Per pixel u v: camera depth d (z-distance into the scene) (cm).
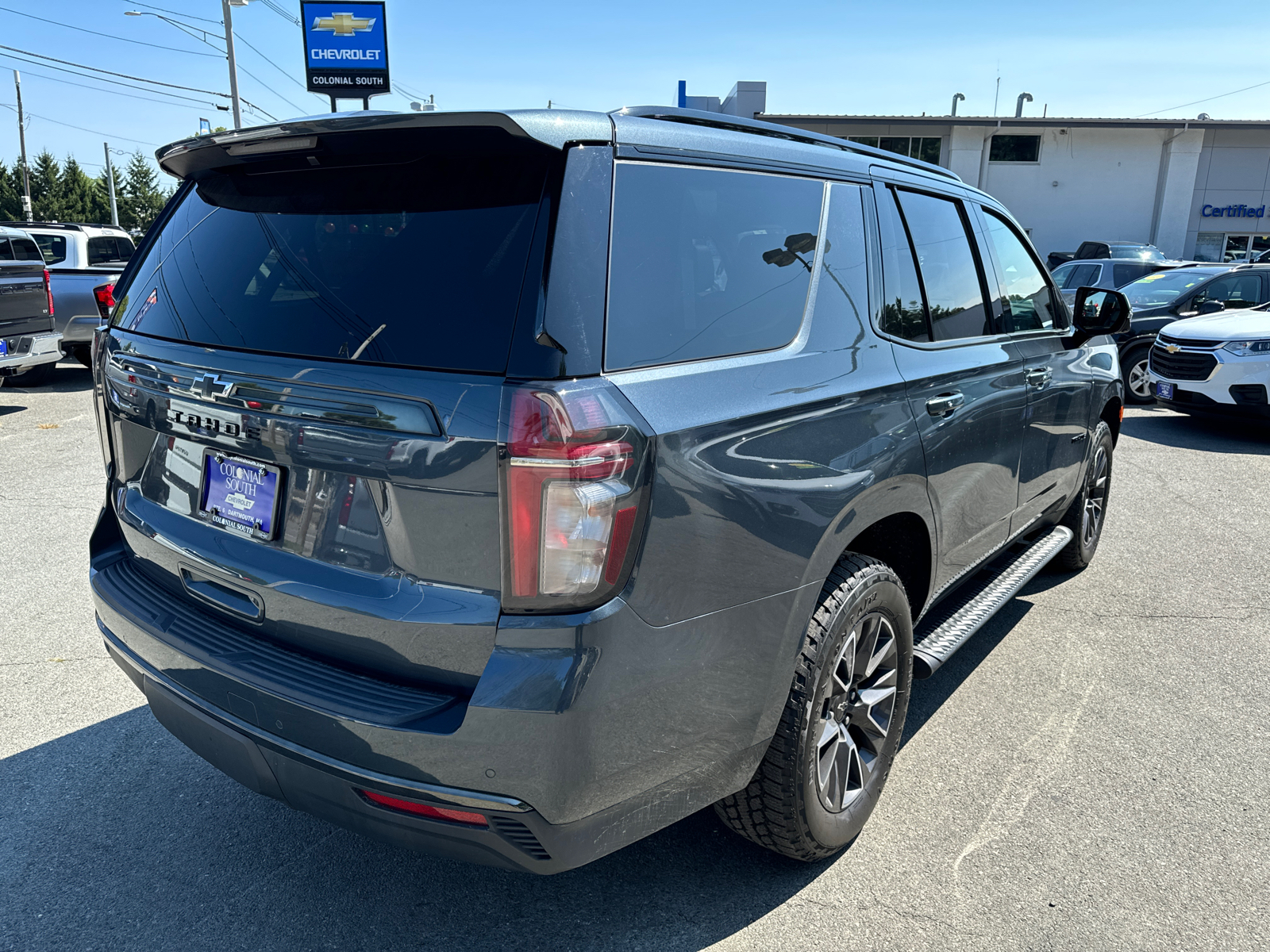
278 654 195
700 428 182
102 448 262
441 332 172
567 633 165
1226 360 837
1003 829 266
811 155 245
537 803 169
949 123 2972
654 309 185
